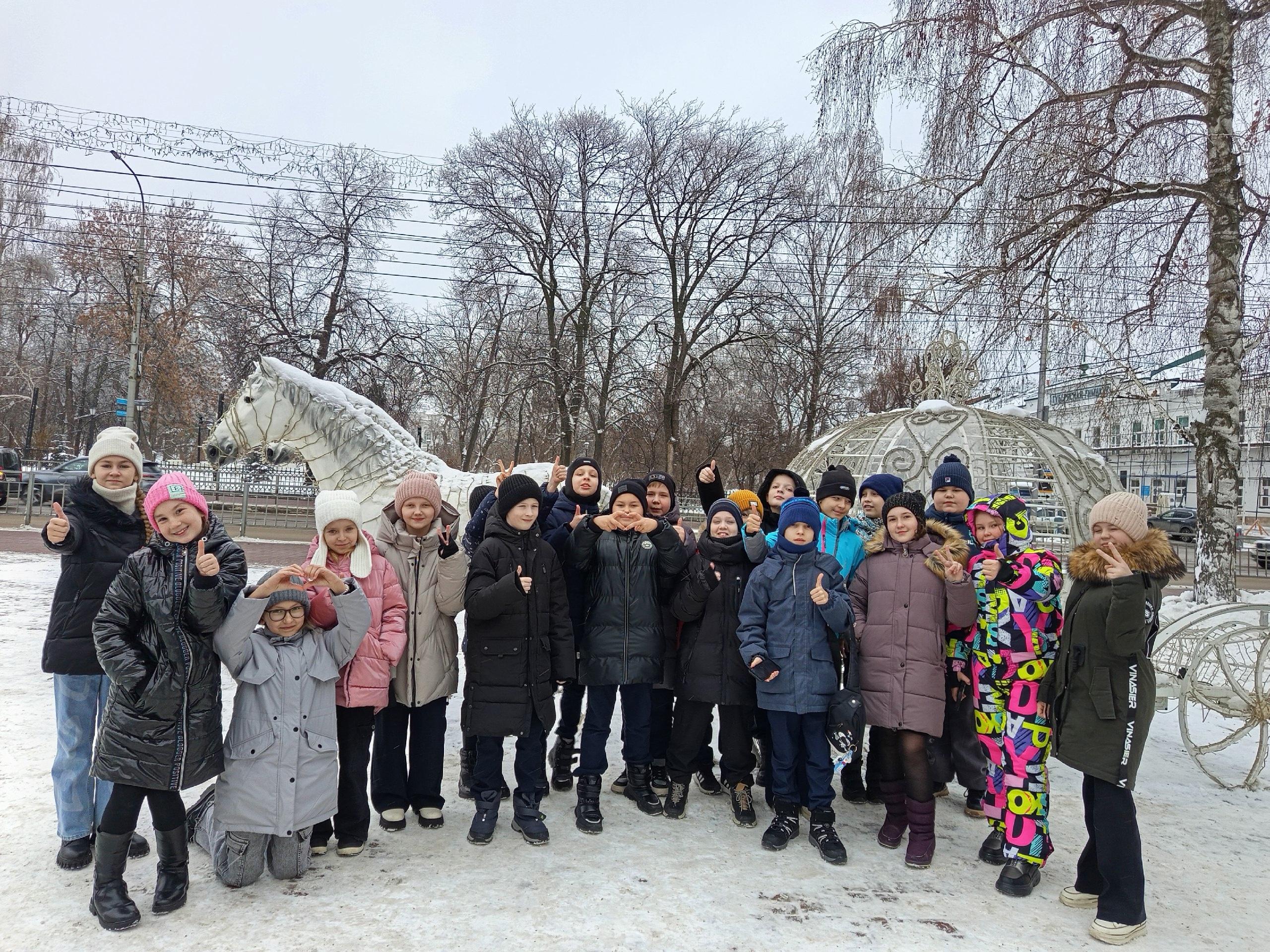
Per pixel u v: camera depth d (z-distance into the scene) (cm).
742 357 2598
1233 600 966
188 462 3077
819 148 1231
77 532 319
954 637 411
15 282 3088
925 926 312
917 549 398
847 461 749
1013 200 1043
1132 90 1001
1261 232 1066
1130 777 311
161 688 287
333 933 289
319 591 340
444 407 2720
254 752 316
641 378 2483
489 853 365
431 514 385
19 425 3869
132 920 287
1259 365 1100
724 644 414
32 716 507
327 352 2417
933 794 375
